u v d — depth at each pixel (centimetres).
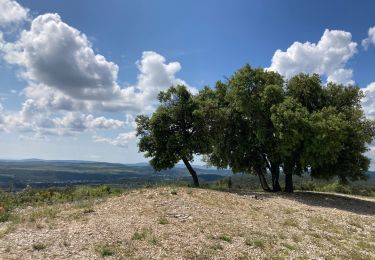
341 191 4319
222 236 1436
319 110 3184
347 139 3072
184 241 1336
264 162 3488
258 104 3122
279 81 3334
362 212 2498
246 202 2319
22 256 1092
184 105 3222
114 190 2925
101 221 1571
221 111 3334
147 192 2300
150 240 1314
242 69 3322
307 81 3291
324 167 3225
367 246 1549
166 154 3180
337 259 1323
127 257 1141
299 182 4841
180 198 2141
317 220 2014
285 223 1839
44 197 2672
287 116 2803
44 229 1431
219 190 2848
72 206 2012
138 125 3322
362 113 3169
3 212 1850
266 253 1302
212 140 3375
